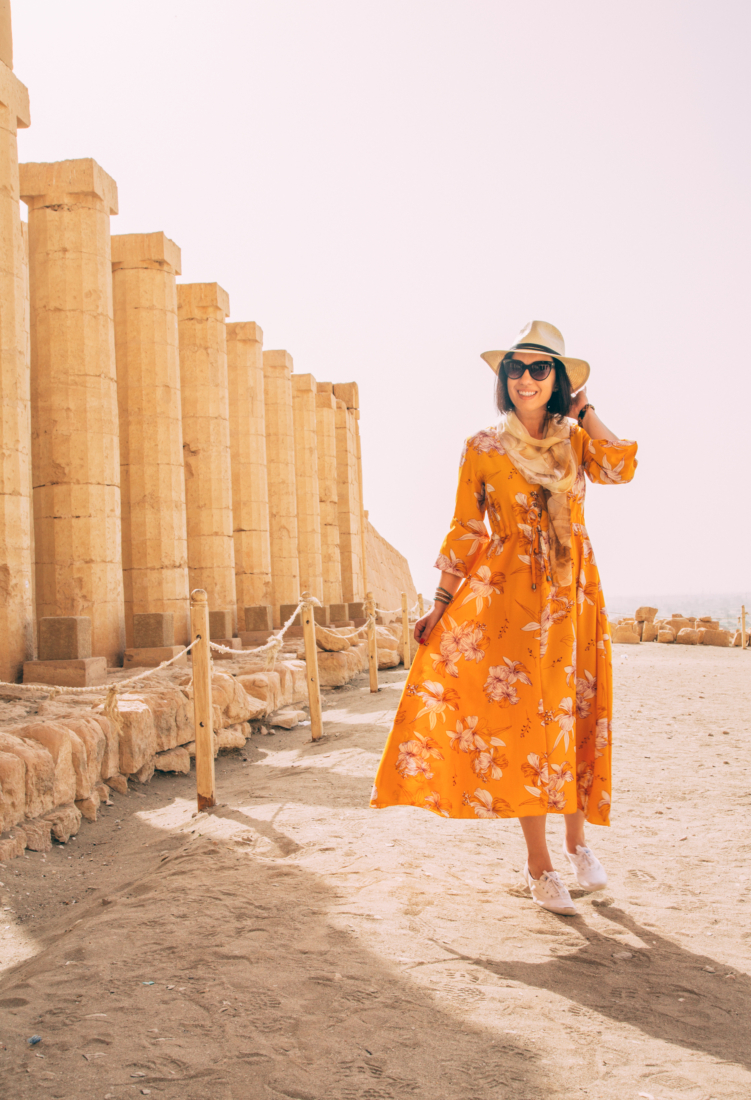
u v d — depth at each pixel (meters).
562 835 4.65
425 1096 2.01
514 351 3.30
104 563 13.27
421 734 3.32
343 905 3.37
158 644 13.42
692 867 4.02
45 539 13.20
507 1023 2.39
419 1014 2.44
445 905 3.37
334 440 30.19
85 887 4.93
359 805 5.56
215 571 18.97
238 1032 2.34
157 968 2.83
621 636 27.09
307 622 9.65
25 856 5.49
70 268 13.24
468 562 3.39
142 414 15.96
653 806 5.28
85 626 10.45
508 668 3.21
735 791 5.60
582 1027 2.39
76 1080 2.12
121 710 7.68
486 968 2.79
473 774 3.20
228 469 19.55
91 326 13.31
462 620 3.30
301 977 2.69
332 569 29.59
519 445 3.25
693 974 2.79
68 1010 2.53
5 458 10.46
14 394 10.59
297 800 5.91
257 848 4.55
